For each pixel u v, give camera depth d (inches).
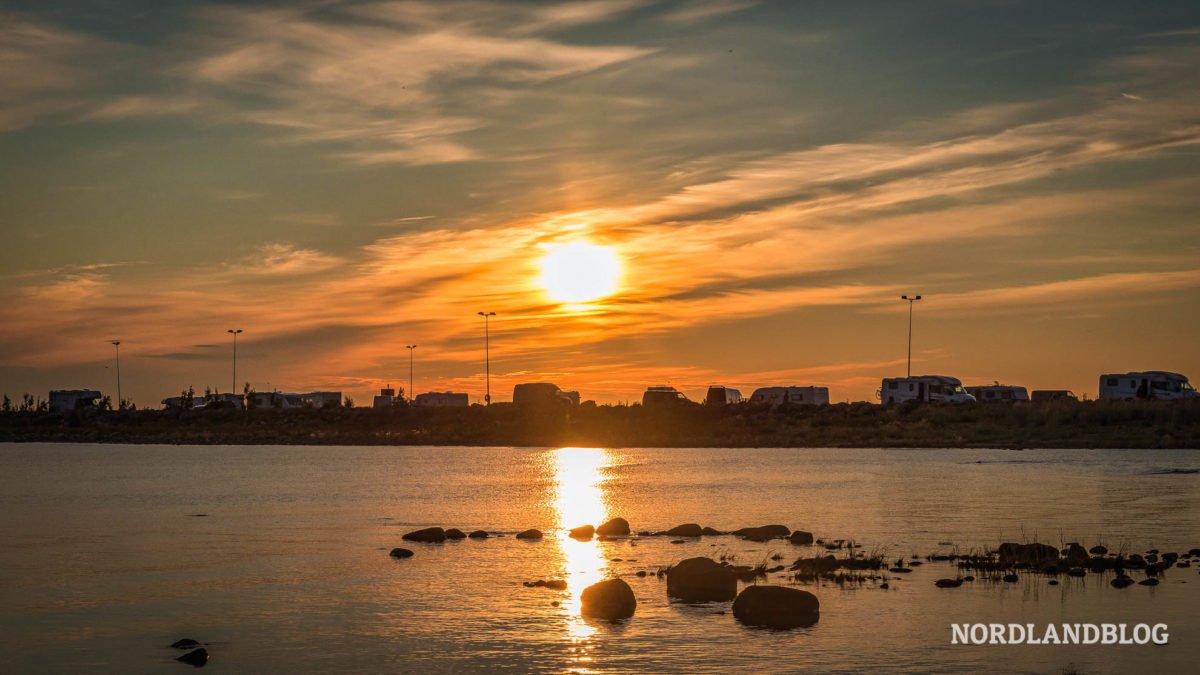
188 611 1159.0
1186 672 904.3
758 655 956.0
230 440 4719.5
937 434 4001.0
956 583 1229.7
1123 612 1096.2
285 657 975.0
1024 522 1750.7
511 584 1280.8
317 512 2020.2
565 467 3063.5
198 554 1528.1
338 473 2906.0
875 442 3868.1
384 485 2551.7
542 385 5054.1
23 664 965.2
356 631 1062.4
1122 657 947.3
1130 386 4429.1
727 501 2127.2
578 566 1396.4
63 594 1255.5
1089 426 3971.5
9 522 1893.5
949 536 1608.0
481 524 1841.8
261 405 5693.9
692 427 4498.0
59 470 3053.6
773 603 1090.7
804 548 1517.0
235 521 1894.7
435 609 1149.1
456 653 977.5
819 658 944.9
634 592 1218.6
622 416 4751.5
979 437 3922.2
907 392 4621.1
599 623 1075.9
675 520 1855.3
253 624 1096.8
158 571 1395.2
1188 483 2369.6
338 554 1519.4
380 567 1407.5
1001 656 949.2
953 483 2415.1
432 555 1502.2
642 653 965.2
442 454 3772.1
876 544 1534.2
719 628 1048.8
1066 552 1391.5
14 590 1277.1
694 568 1214.3
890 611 1107.9
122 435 5098.4
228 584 1304.1
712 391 4911.4
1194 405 4020.7
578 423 4687.5
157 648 1012.5
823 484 2436.0
